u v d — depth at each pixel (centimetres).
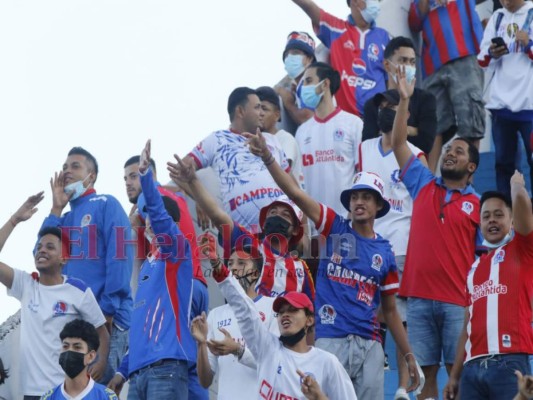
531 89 5156
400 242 4666
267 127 4956
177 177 4062
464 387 3875
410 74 5178
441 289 4278
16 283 4244
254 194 4653
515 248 3881
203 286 4266
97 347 3872
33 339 4200
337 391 3484
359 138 5022
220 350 3591
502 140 5250
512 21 5206
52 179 4578
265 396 3484
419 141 4962
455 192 4375
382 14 5597
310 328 3944
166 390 3919
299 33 5362
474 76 5469
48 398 3831
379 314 4434
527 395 3488
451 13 5516
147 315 4012
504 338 3819
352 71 5403
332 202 5003
